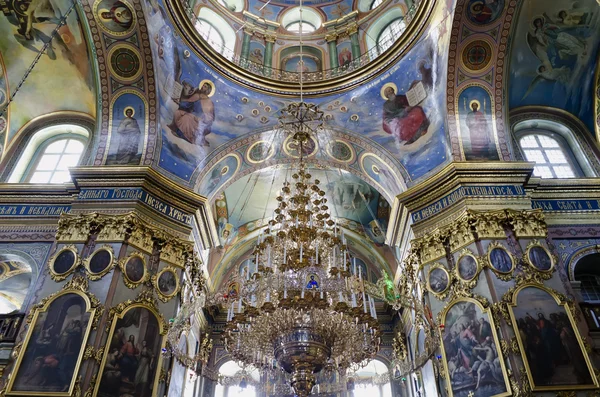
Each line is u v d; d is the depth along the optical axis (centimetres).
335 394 1535
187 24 1284
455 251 1073
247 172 1480
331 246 948
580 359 896
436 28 1264
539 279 998
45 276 1014
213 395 1549
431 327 1025
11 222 1158
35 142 1369
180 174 1279
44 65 1281
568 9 1164
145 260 1061
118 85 1262
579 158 1322
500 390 876
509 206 1117
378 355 1648
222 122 1391
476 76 1267
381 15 1571
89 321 936
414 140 1345
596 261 1138
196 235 1263
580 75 1298
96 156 1232
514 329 923
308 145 1476
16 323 970
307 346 851
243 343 923
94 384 881
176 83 1308
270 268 901
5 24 1197
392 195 1412
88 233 1057
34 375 882
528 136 1377
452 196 1165
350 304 878
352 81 1415
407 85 1359
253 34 1611
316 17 1689
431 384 1091
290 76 1543
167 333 1012
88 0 1143
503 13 1188
